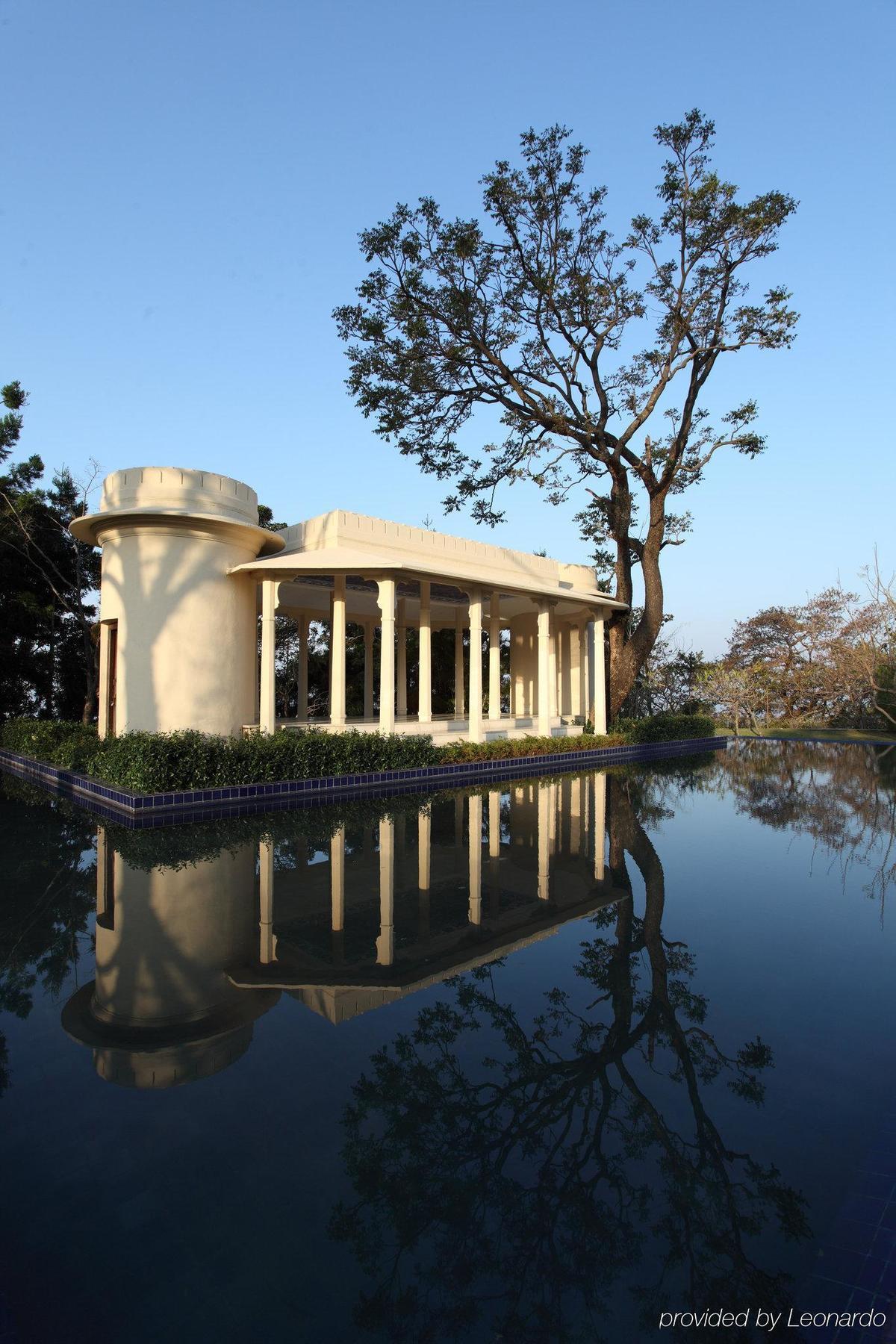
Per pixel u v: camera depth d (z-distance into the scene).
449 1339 1.69
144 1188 2.23
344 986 3.81
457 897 5.42
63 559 18.39
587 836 7.68
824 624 26.19
